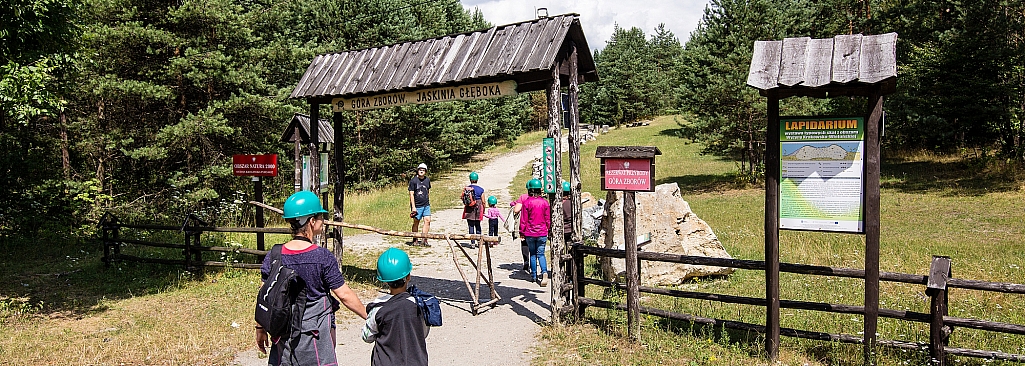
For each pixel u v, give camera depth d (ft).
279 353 12.72
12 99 25.29
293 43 67.46
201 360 20.20
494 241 26.13
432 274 34.06
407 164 100.01
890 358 18.06
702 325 22.30
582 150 132.67
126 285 31.19
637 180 20.40
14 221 43.62
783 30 71.72
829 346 19.77
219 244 41.22
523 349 21.03
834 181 17.94
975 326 16.58
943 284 16.72
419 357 12.91
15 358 20.06
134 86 49.19
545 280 30.73
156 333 23.09
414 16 102.37
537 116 208.13
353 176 96.27
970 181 62.54
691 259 20.21
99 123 55.42
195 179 53.62
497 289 30.25
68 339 22.39
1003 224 43.91
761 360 18.76
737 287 29.01
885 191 61.77
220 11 53.88
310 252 13.10
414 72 26.89
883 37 17.35
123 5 52.01
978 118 66.69
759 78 17.71
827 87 17.46
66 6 28.86
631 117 211.00
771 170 18.48
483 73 23.99
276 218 58.54
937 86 67.87
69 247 42.14
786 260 34.04
